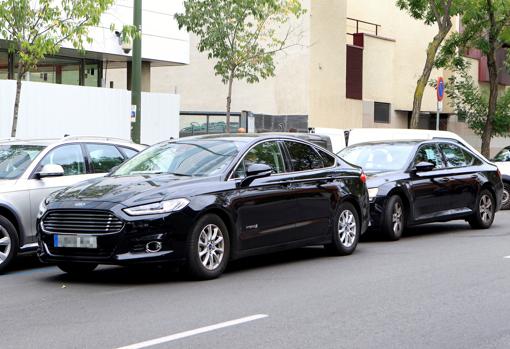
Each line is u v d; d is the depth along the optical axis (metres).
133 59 16.50
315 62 30.39
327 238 11.36
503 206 20.45
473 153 15.88
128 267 10.95
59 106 18.62
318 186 11.14
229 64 20.59
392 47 36.19
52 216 9.30
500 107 29.34
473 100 30.05
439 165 14.84
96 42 20.14
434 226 16.50
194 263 9.28
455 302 8.23
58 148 11.34
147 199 9.03
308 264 10.96
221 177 9.79
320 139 16.47
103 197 9.16
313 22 30.17
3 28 15.01
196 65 32.78
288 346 6.41
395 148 14.69
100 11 14.96
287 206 10.53
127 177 9.98
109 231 8.95
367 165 14.52
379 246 12.94
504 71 40.69
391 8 36.94
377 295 8.59
